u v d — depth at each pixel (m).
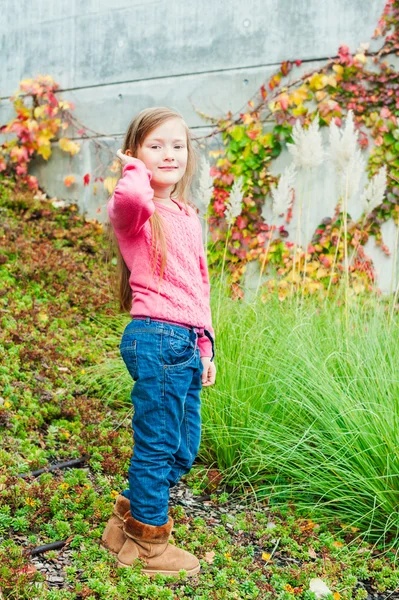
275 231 6.32
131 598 2.25
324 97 6.08
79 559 2.43
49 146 7.59
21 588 2.13
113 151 7.28
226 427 3.36
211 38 6.61
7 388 3.65
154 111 2.52
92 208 7.43
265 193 6.36
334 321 4.29
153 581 2.38
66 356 4.37
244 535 2.87
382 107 5.89
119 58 7.20
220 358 3.71
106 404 3.90
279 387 3.51
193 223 2.60
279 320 4.32
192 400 2.54
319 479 3.12
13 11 7.94
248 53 6.41
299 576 2.54
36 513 2.63
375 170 5.89
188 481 3.30
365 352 3.62
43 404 3.69
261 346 3.87
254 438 3.36
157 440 2.37
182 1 6.75
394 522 2.89
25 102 7.83
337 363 3.72
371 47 5.88
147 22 6.99
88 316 5.18
